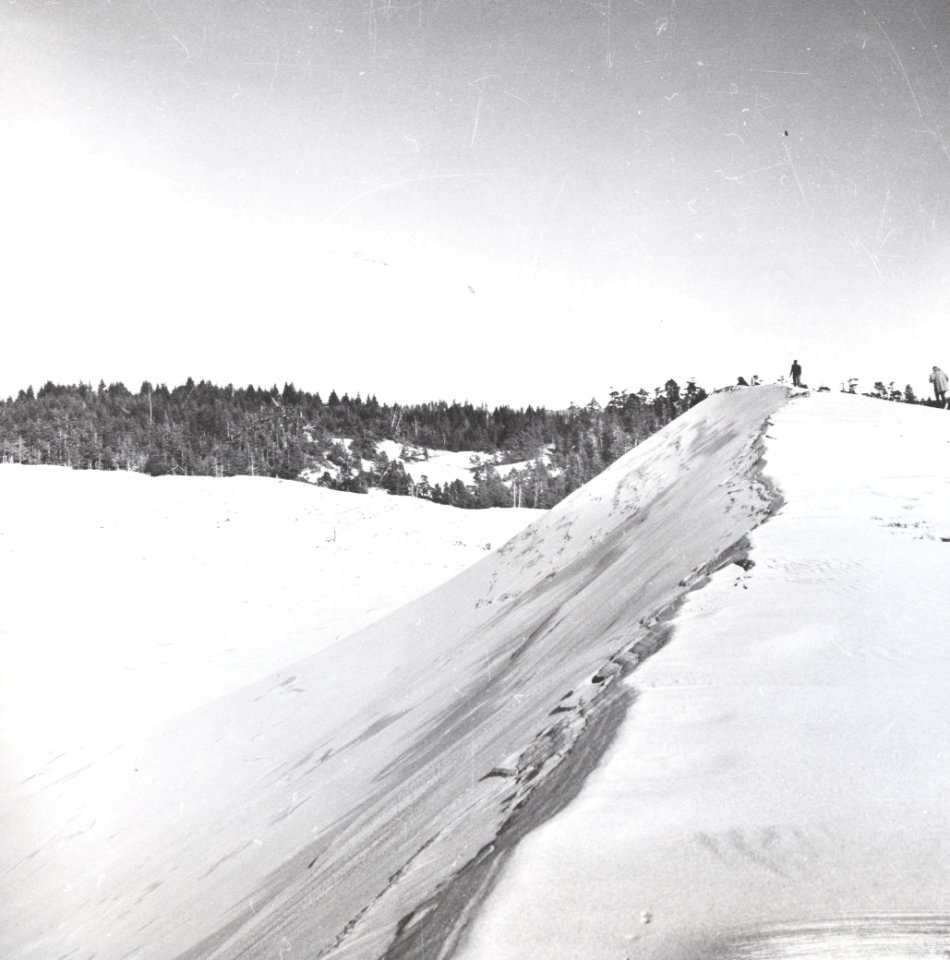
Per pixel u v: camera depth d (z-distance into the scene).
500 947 2.40
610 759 3.62
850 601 5.86
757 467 13.39
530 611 17.14
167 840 14.99
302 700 21.11
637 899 2.56
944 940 2.28
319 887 6.41
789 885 2.57
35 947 12.27
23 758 22.67
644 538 15.38
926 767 3.34
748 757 3.51
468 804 5.07
